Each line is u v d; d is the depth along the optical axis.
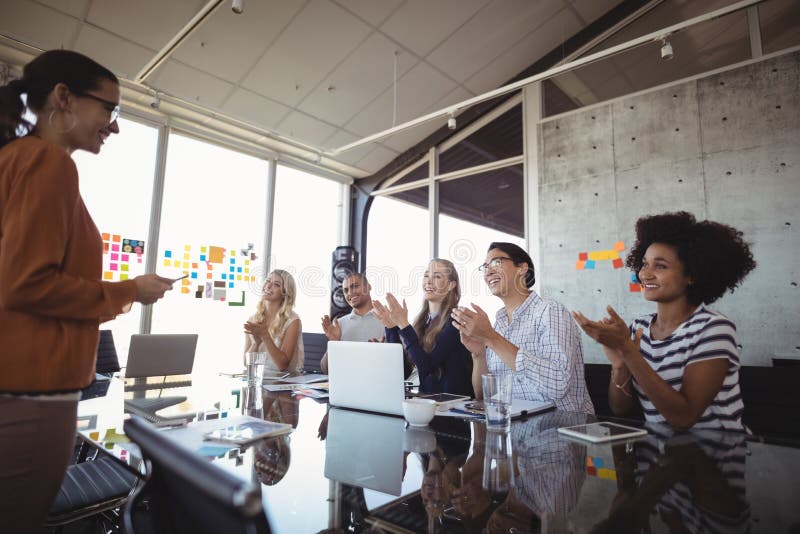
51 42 3.26
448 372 1.97
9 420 0.69
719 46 3.60
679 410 1.10
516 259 1.80
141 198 4.12
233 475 0.37
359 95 4.48
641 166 3.78
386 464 0.82
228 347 4.62
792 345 3.02
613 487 0.68
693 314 1.32
